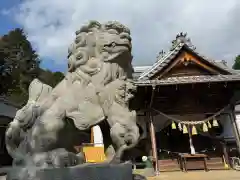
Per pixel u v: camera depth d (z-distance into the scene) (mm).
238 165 10969
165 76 11852
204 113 11625
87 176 2771
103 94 3381
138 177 3326
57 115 3168
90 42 3639
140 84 10156
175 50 11898
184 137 13102
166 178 8898
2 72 19828
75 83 3480
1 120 16281
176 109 11656
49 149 3062
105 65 3525
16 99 22234
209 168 11023
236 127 11328
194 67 12148
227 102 11750
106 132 3676
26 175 2811
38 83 3633
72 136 3447
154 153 10438
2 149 16688
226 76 10898
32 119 3240
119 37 3604
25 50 26297
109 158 3332
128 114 3297
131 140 3123
